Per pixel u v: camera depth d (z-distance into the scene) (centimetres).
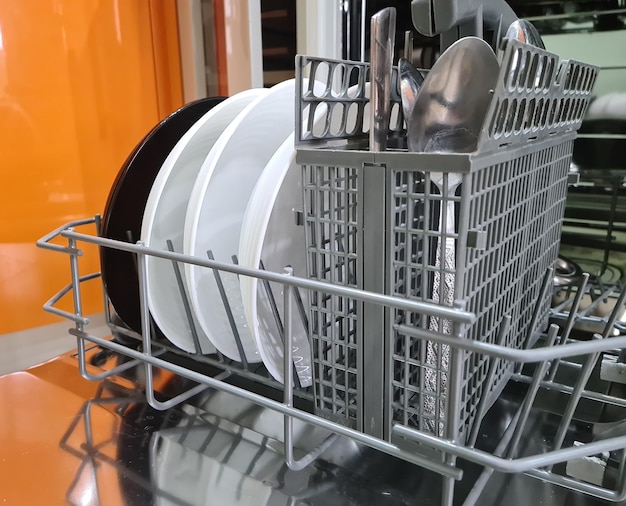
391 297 42
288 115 71
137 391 73
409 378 54
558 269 91
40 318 92
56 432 64
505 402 65
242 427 64
